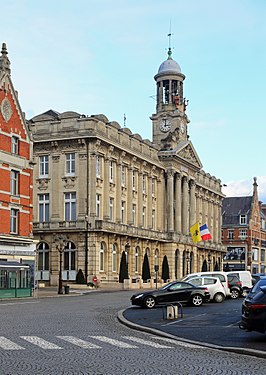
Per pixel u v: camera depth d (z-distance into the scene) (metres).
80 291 57.56
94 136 67.94
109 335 20.64
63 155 69.88
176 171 89.69
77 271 67.56
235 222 125.25
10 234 50.03
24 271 49.25
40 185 70.81
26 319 26.30
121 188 75.75
